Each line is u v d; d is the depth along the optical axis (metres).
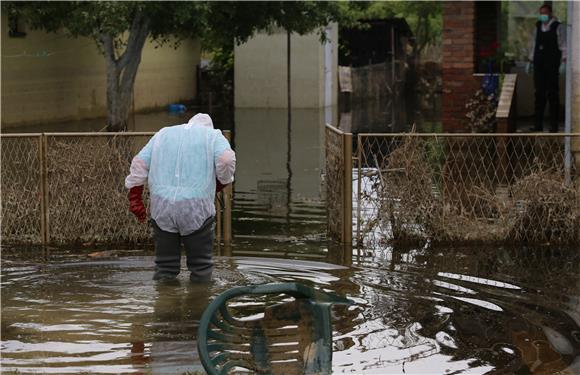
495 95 20.66
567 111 12.97
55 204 11.09
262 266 9.84
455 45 20.69
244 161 18.05
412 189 11.12
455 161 12.36
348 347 7.19
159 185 9.02
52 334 7.49
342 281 9.25
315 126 25.41
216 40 25.12
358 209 11.14
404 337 7.47
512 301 8.59
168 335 7.46
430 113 30.28
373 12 47.91
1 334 7.50
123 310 8.18
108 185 11.11
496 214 11.41
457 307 8.36
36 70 25.25
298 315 7.04
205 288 8.91
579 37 12.00
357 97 36.19
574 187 11.13
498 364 6.86
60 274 9.52
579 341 7.44
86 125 25.69
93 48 28.00
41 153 11.00
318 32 25.20
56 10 21.12
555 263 10.13
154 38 22.83
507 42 26.70
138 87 30.22
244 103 32.38
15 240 11.12
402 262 10.12
